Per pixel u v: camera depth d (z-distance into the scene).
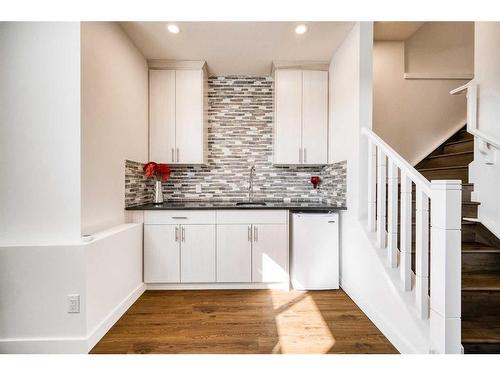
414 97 3.55
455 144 3.30
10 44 1.85
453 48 3.59
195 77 3.26
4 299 1.77
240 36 2.72
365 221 2.46
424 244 1.66
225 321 2.20
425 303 1.65
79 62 1.88
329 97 3.29
